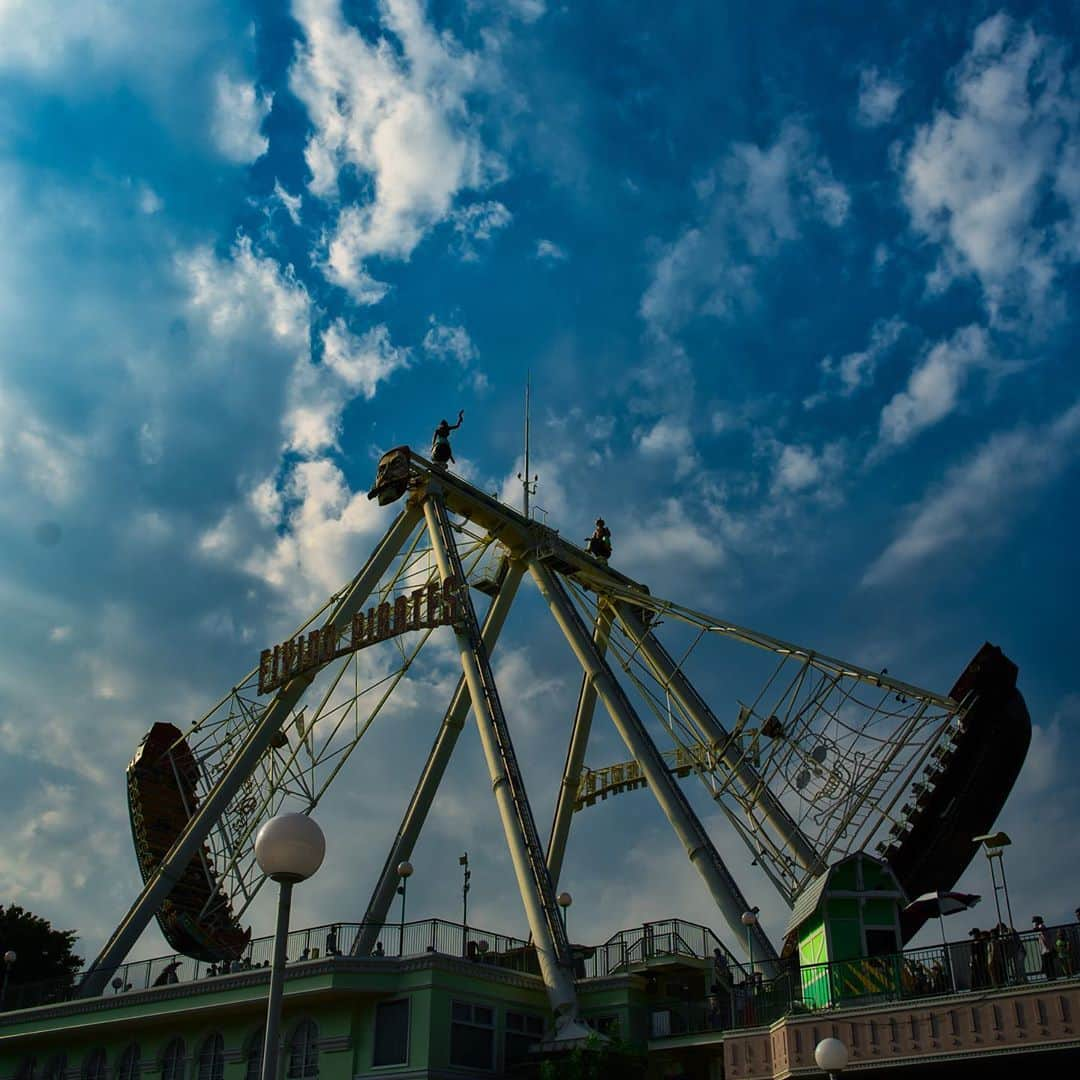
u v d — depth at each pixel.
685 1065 40.25
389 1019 38.31
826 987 32.38
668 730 55.28
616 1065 36.06
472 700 51.41
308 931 42.03
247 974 40.53
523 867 44.66
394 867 53.06
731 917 45.88
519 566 62.12
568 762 62.22
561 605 58.66
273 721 56.84
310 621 60.41
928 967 30.84
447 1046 37.53
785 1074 31.36
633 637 60.41
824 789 47.44
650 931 43.62
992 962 29.64
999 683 44.94
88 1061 45.25
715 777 54.00
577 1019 39.78
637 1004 41.38
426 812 54.97
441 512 58.56
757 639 51.62
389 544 59.94
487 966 40.31
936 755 46.12
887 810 45.91
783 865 48.84
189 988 41.97
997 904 31.27
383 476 59.69
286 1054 39.75
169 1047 43.16
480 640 53.41
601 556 65.38
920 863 47.28
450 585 54.19
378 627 55.41
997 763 46.25
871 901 34.00
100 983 49.03
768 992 35.97
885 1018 30.19
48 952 80.06
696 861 47.78
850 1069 30.11
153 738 61.09
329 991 37.75
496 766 48.31
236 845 56.81
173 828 59.56
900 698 47.03
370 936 44.56
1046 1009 27.88
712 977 42.75
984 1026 28.62
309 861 18.53
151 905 51.88
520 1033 40.75
